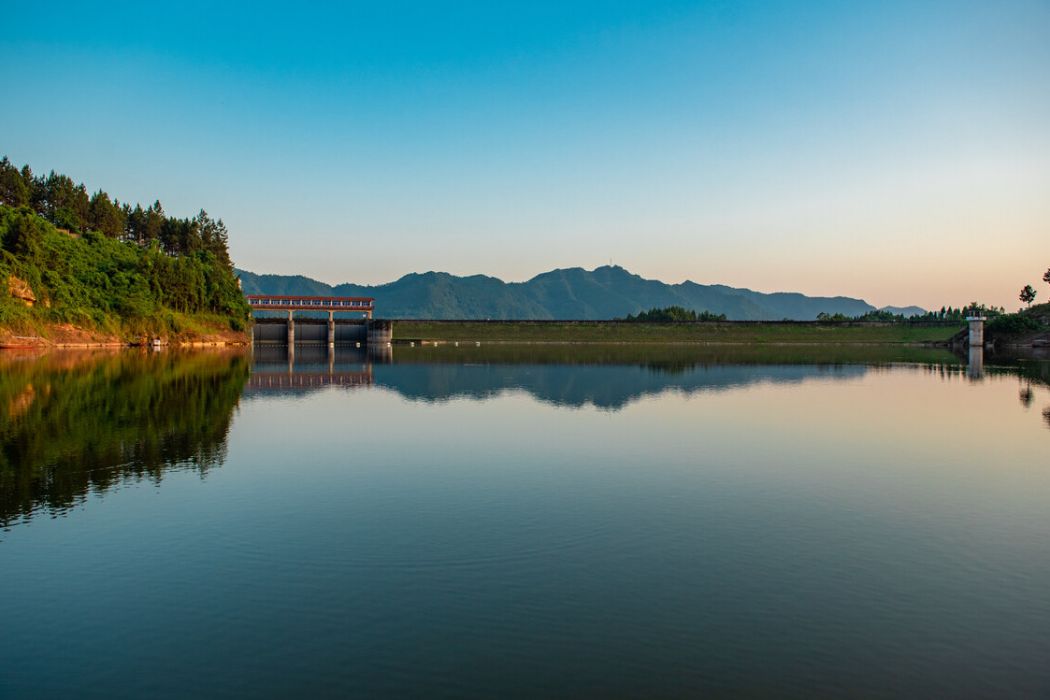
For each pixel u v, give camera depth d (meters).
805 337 162.62
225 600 14.59
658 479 25.16
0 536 18.53
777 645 12.79
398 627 13.41
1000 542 18.48
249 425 36.59
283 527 19.38
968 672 11.91
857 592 15.12
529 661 12.18
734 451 30.33
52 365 72.81
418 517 20.36
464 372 74.19
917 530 19.47
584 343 156.25
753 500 22.44
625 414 41.72
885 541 18.50
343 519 20.12
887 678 11.71
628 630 13.31
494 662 12.13
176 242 186.38
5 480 24.41
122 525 19.47
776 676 11.74
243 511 20.86
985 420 39.78
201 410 41.75
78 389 50.41
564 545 18.00
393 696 11.13
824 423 38.31
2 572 16.09
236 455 28.95
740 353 118.00
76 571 16.14
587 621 13.68
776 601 14.62
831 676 11.76
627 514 20.75
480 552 17.44
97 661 12.21
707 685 11.45
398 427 36.44
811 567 16.58
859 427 37.00
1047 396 52.22
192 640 12.92
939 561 17.02
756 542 18.36
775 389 56.78
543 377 67.94
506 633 13.18
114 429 34.47
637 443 32.12
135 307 123.69
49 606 14.33
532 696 11.12
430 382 62.16
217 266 166.00
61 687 11.42
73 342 109.38
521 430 35.62
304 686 11.42
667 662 12.16
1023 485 24.61
